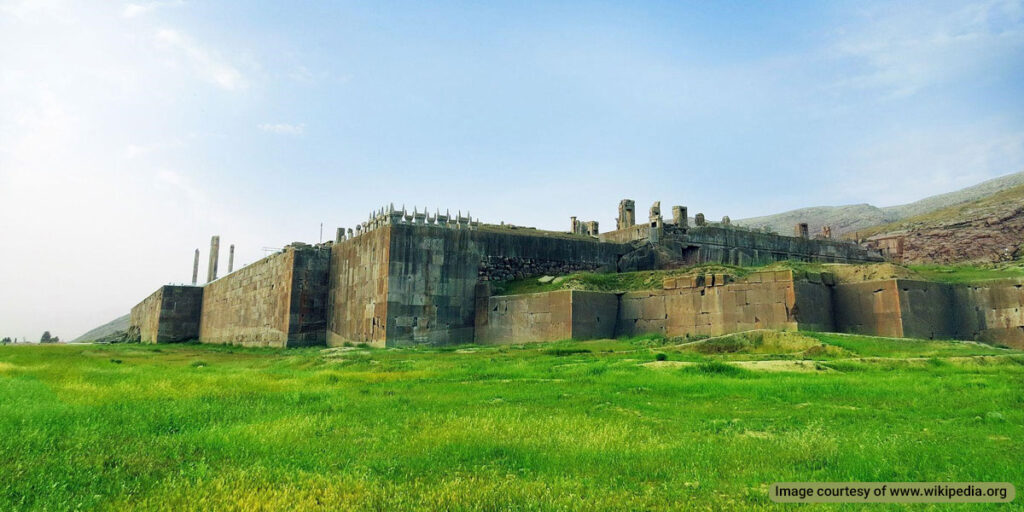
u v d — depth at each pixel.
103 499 7.32
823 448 9.68
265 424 11.50
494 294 40.75
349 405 14.16
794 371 19.83
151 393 15.49
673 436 10.84
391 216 40.22
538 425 11.60
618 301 37.28
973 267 39.12
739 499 7.52
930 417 12.46
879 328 30.11
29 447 9.48
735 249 52.94
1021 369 19.86
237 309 60.62
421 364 24.81
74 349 41.53
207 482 7.95
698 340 30.45
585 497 7.58
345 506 7.14
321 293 48.31
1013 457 9.16
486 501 7.32
